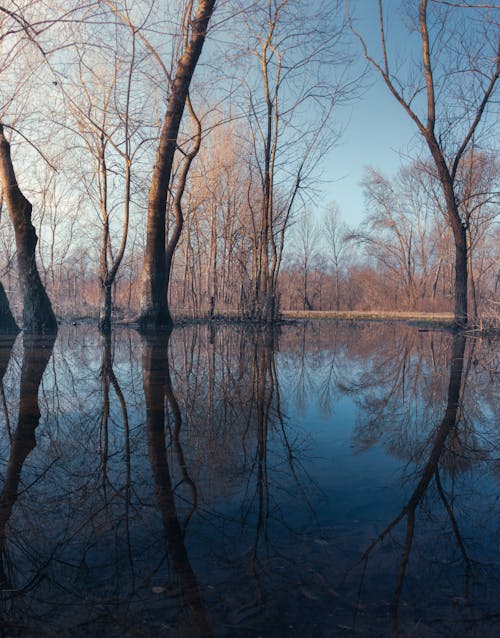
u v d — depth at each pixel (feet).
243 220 57.16
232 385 14.35
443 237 125.70
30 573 4.42
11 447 8.05
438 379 16.29
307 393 13.47
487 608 3.99
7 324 36.11
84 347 24.67
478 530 5.38
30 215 35.01
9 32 16.52
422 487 6.68
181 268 76.33
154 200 36.76
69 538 5.05
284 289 152.05
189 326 43.47
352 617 3.87
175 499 6.07
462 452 8.29
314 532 5.27
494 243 90.38
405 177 128.06
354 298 151.53
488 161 54.13
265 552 4.82
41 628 3.69
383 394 13.48
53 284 63.62
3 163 33.55
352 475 7.06
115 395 12.41
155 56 31.68
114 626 3.72
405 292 122.52
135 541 5.01
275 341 30.99
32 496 6.09
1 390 12.90
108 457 7.60
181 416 10.36
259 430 9.44
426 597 4.12
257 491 6.38
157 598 4.08
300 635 3.63
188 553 4.79
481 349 27.61
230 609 3.93
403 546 5.00
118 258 37.47
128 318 48.78
